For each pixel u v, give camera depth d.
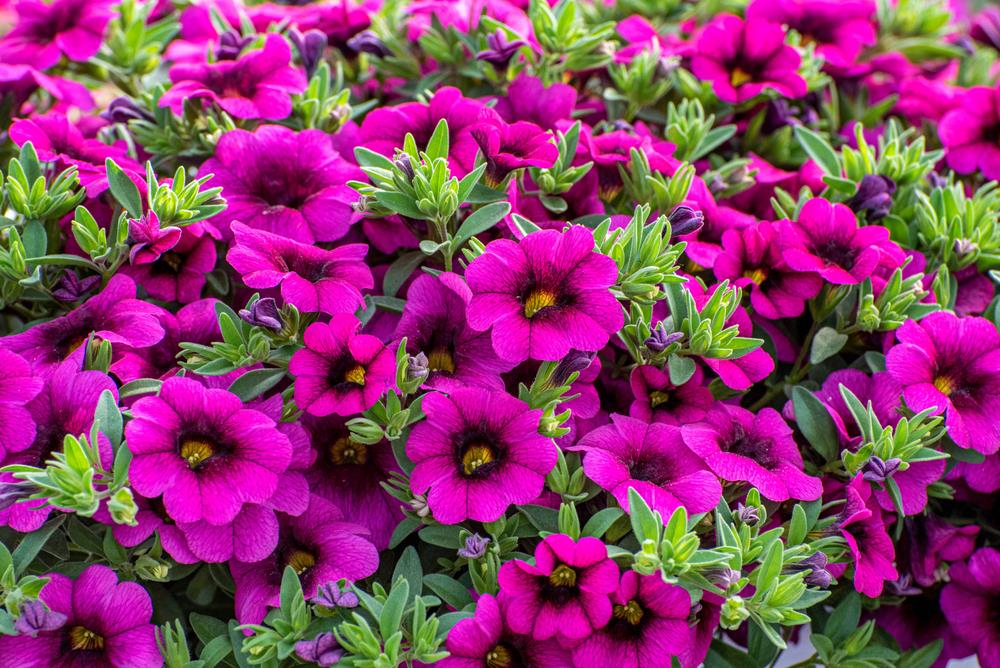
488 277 0.40
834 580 0.42
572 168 0.44
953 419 0.42
